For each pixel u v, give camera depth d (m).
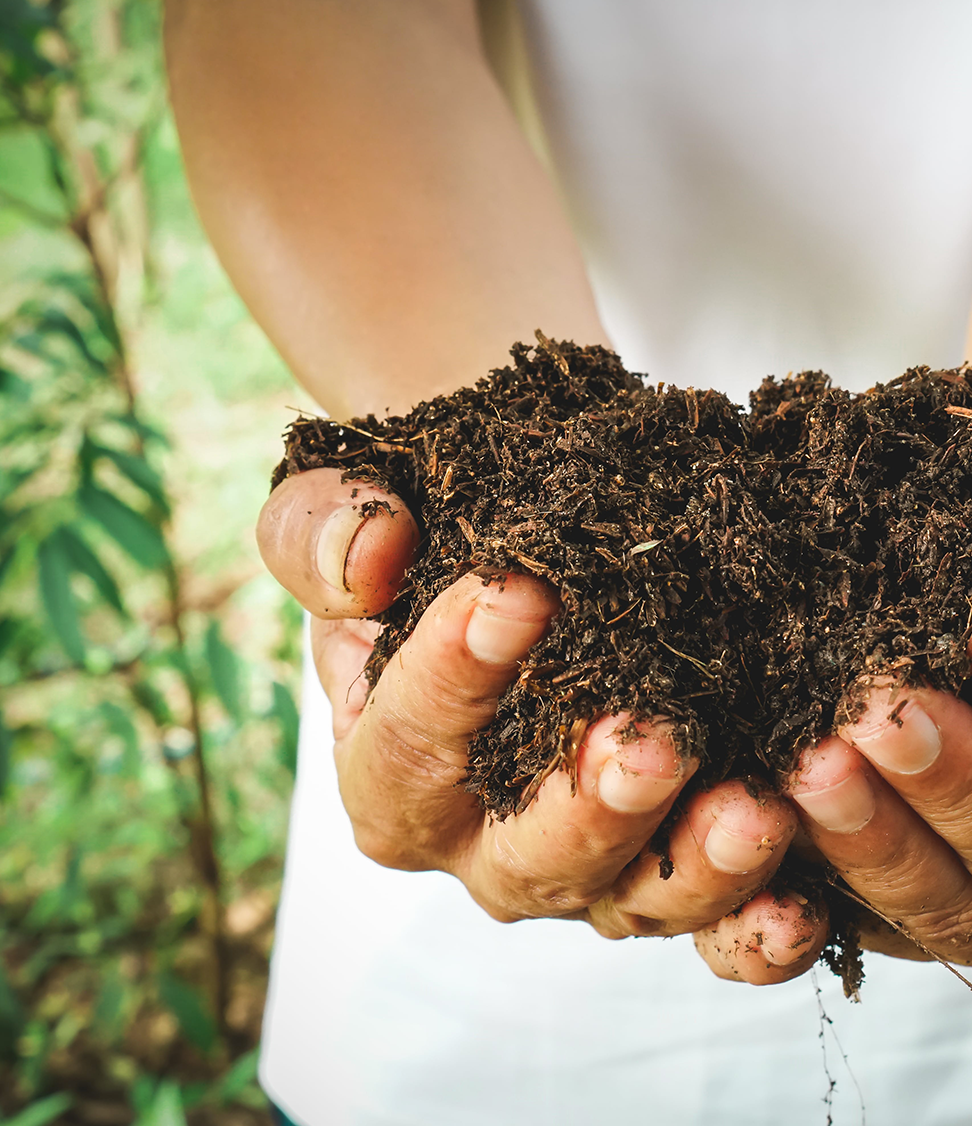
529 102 0.36
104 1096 0.59
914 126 0.33
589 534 0.23
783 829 0.22
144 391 0.89
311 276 0.28
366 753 0.24
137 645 0.57
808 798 0.22
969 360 0.27
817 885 0.24
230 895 0.70
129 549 0.46
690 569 0.23
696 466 0.24
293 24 0.30
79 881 0.59
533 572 0.22
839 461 0.24
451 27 0.32
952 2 0.31
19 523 0.48
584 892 0.23
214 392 0.91
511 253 0.28
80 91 0.54
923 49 0.32
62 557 0.46
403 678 0.22
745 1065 0.34
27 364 0.75
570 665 0.22
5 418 0.57
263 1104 0.59
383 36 0.30
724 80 0.33
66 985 0.65
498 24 0.36
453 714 0.22
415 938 0.35
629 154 0.35
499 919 0.27
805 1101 0.34
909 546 0.23
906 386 0.25
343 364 0.27
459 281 0.28
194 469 0.85
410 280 0.28
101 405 0.56
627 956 0.34
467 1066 0.35
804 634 0.22
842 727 0.21
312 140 0.28
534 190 0.30
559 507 0.23
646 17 0.33
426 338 0.27
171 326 0.89
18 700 0.74
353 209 0.28
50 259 0.81
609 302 0.37
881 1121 0.34
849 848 0.22
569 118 0.35
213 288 0.88
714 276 0.36
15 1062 0.60
